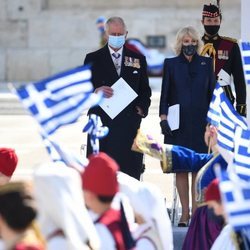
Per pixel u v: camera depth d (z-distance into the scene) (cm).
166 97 2500
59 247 1374
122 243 1427
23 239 1255
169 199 2969
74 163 1680
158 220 1516
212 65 2508
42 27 7762
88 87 1540
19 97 1520
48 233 1385
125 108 2502
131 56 2534
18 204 1253
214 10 2611
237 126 1875
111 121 2492
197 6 7750
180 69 2494
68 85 1534
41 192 1373
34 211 1261
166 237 1523
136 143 1983
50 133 1527
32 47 7719
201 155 1997
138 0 7812
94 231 1392
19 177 3284
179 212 2641
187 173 2431
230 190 1345
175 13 7762
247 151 1833
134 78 2523
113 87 2502
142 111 2523
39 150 4088
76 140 4272
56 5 7812
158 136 3978
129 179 1583
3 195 1258
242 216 1336
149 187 1527
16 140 4400
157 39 7750
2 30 7762
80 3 7800
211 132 1980
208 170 1914
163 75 2517
